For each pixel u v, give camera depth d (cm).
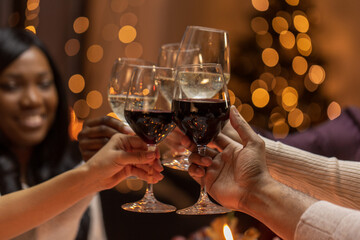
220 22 563
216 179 122
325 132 230
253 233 132
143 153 121
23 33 193
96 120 148
